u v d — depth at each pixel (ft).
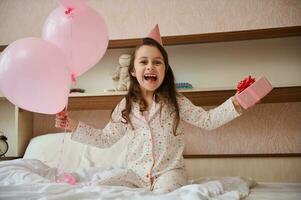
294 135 5.96
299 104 5.98
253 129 6.11
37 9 7.34
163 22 6.75
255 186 4.47
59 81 3.52
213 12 6.55
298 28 5.64
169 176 3.97
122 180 3.87
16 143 6.48
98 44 4.29
